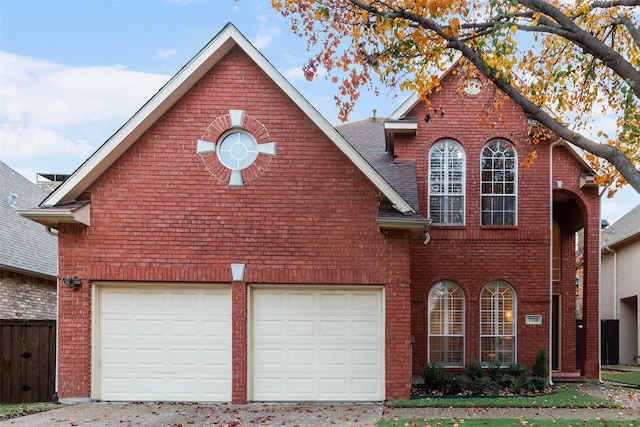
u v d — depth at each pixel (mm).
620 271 24234
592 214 14578
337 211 10695
